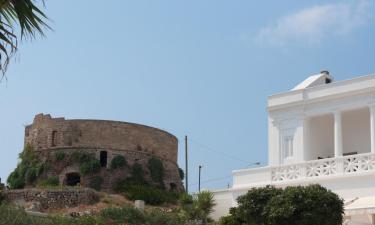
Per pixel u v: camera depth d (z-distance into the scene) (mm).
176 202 79875
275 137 47375
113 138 85000
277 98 47781
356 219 37250
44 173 83250
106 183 81875
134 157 85312
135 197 77812
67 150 84062
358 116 46531
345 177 39438
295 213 30781
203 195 48406
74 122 85188
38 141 86562
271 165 45094
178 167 93750
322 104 45531
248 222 32781
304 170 41844
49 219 33125
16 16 13516
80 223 34656
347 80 44438
